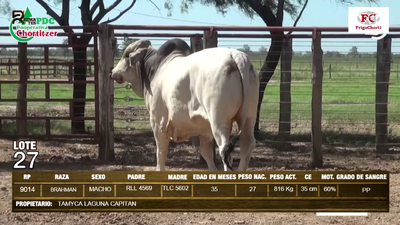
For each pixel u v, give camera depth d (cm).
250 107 611
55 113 1581
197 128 658
